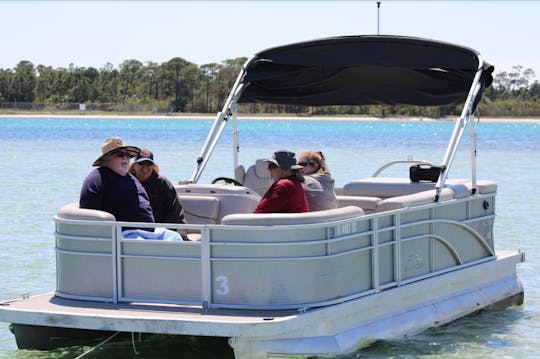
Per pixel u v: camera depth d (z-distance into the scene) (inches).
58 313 242.7
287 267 244.8
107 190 265.1
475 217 331.3
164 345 276.5
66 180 820.0
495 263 340.8
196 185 309.7
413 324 287.7
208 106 4862.2
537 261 434.3
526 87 5004.9
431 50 316.8
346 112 4579.2
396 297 279.4
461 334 299.4
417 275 295.9
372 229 269.7
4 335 300.8
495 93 4990.2
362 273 267.3
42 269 396.5
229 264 245.8
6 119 3927.2
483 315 329.4
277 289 244.8
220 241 245.4
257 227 242.7
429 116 4387.3
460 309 314.7
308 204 283.7
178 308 247.4
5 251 438.6
